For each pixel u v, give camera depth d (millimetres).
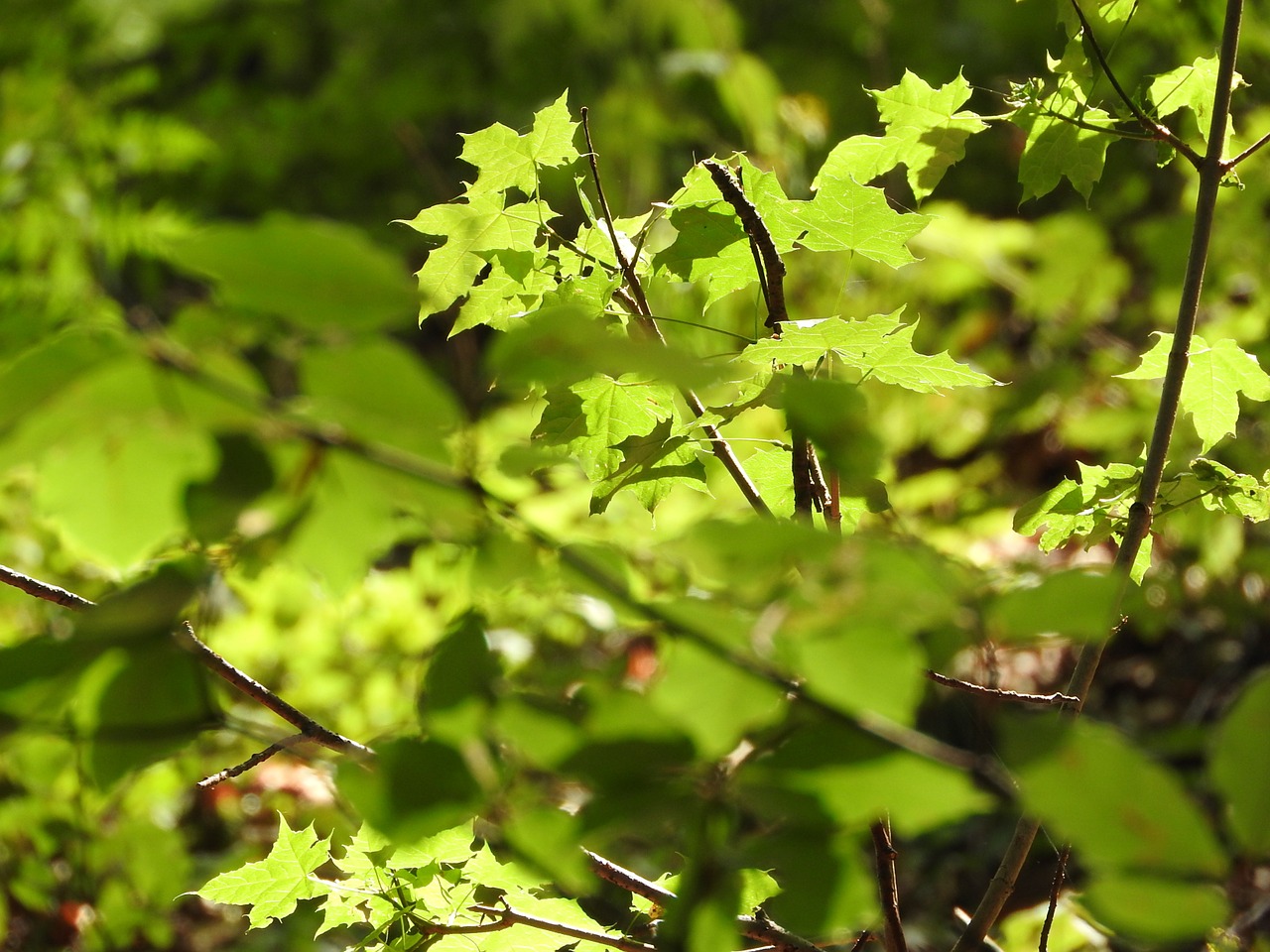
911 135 1813
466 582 1486
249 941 2357
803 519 1666
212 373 1176
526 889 1715
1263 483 1769
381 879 1722
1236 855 1343
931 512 3555
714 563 1287
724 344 2338
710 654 1341
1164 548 3115
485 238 1736
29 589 1668
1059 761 1185
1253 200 3350
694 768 1360
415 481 1239
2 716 1228
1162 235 3627
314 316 1128
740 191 1688
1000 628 1277
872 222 1706
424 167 3299
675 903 1410
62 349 1110
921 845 2730
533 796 1487
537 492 2111
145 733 1277
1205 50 1945
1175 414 1708
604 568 1474
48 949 2240
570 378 1450
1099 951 1860
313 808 2346
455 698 1410
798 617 1252
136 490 1175
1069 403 3758
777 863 1378
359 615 2613
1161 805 1171
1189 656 3424
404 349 1176
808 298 3939
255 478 1161
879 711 1283
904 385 1716
